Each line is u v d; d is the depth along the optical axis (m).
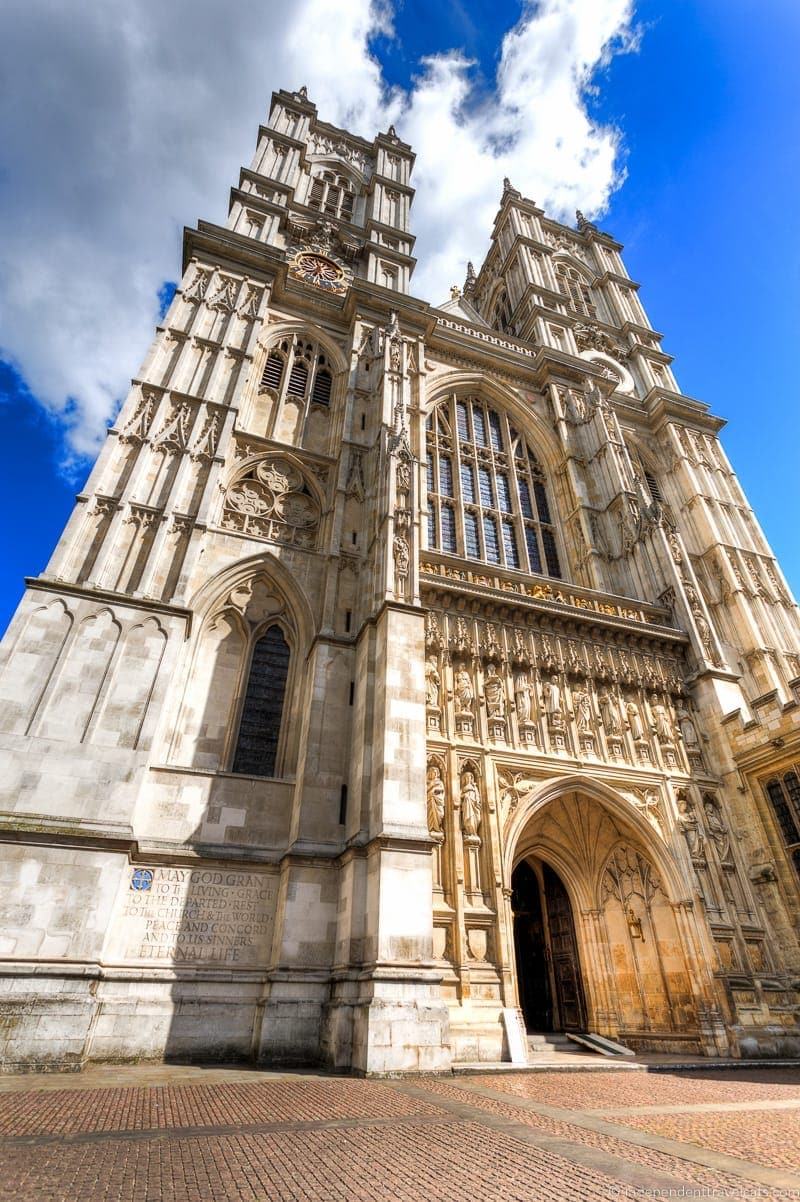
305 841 17.45
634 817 21.22
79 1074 12.40
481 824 18.97
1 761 15.55
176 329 28.23
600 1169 6.38
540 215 58.22
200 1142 7.23
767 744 21.84
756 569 34.28
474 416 37.06
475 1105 10.03
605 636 25.20
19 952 13.66
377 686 19.03
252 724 20.58
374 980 14.10
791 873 20.61
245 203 36.84
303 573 23.70
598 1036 20.09
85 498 21.05
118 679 17.69
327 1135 7.71
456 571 24.75
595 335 48.09
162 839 17.02
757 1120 9.09
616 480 33.12
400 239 42.28
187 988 15.34
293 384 31.23
